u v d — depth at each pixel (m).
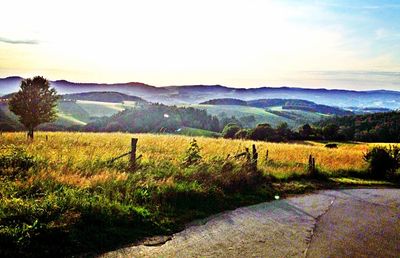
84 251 7.31
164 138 27.36
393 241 9.62
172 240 8.45
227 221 10.34
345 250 8.62
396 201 15.69
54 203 8.52
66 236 7.56
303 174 19.88
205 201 11.73
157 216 9.73
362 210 13.31
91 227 8.24
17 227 7.31
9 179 10.38
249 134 69.12
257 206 12.46
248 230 9.66
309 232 9.89
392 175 23.12
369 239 9.66
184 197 11.45
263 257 7.79
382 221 11.80
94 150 17.08
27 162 12.18
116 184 10.95
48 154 14.16
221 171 14.34
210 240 8.65
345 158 27.75
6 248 6.72
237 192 13.71
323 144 65.94
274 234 9.47
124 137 26.25
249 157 16.83
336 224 10.98
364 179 22.19
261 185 15.44
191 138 29.42
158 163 14.41
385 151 23.33
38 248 7.00
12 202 8.24
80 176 11.25
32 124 27.02
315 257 8.00
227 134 77.12
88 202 8.96
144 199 10.60
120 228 8.59
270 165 20.41
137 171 12.75
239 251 8.05
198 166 14.16
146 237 8.44
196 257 7.54
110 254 7.34
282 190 15.55
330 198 15.22
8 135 23.81
